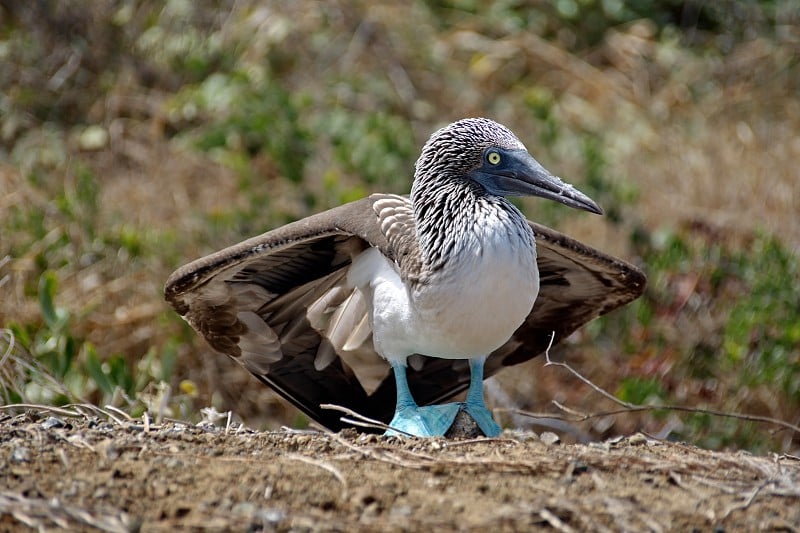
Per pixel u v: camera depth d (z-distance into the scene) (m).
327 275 10.41
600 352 13.89
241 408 13.25
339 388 11.02
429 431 9.66
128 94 17.86
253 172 16.02
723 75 19.61
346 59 18.67
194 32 18.52
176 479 7.51
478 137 9.48
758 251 14.55
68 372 12.02
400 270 9.59
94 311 13.49
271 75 18.25
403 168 16.20
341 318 10.49
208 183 15.94
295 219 14.56
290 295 10.44
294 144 16.27
